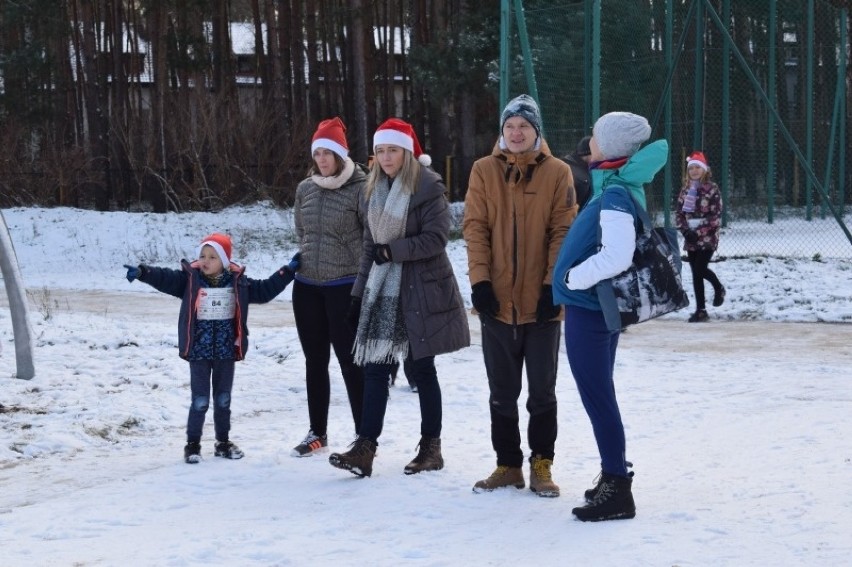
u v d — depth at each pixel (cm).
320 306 676
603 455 515
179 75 3809
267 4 4044
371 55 4134
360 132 3750
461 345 614
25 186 3544
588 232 511
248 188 3406
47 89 3953
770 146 2575
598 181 514
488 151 3747
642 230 501
